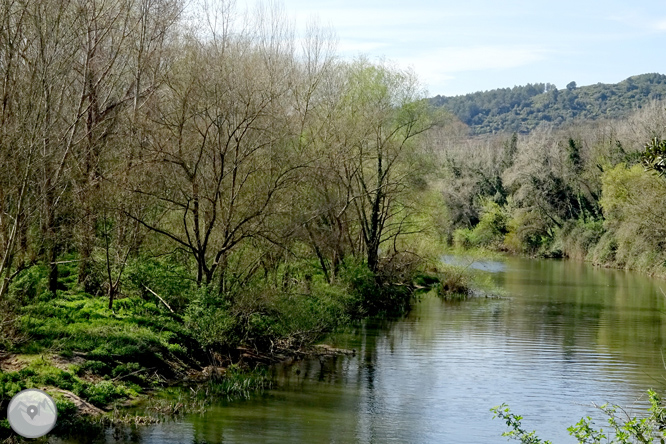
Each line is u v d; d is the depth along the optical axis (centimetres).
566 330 2842
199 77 2166
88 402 1534
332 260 3294
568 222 7212
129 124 2175
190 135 2209
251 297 2159
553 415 1681
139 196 2081
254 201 2266
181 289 2186
